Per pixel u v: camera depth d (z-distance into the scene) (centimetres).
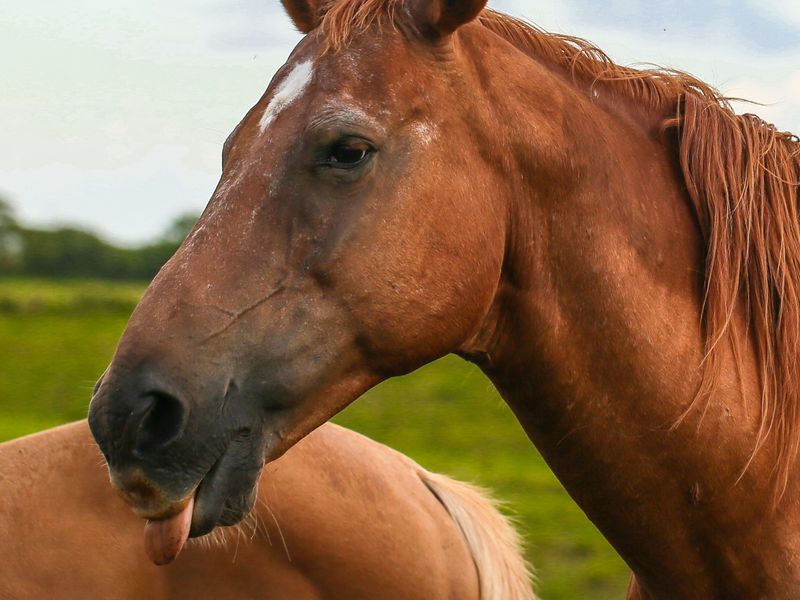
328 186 227
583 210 250
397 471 341
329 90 230
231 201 227
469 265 237
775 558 252
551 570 748
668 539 256
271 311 222
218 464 219
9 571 295
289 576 315
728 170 260
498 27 268
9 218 5088
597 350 250
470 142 239
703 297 256
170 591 307
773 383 254
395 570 322
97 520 304
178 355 214
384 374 237
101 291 3456
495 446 1305
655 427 249
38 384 1784
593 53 278
